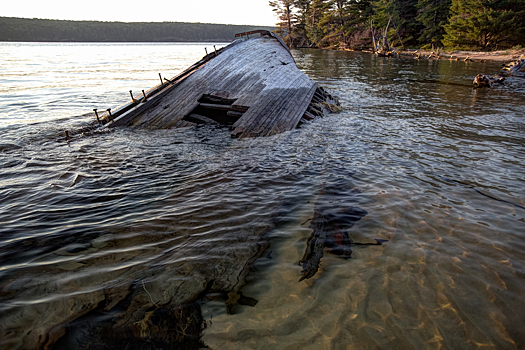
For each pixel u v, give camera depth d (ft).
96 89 55.67
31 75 74.59
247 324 8.92
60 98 46.47
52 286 10.20
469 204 15.70
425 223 14.05
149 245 12.48
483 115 35.37
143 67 101.60
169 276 10.75
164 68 98.43
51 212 15.07
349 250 12.21
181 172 20.03
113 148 24.66
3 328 8.59
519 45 126.93
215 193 17.06
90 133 28.55
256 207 15.53
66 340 8.30
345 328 8.79
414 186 17.78
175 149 24.53
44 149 24.18
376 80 68.39
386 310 9.39
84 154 23.18
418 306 9.53
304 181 18.63
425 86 59.11
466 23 132.98
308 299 9.83
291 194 16.94
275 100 33.73
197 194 16.97
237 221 14.26
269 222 14.20
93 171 20.06
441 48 144.77
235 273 10.94
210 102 35.04
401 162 21.47
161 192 17.22
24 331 8.53
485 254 11.91
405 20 192.44
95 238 12.95
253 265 11.36
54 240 12.79
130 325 8.79
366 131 29.19
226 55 42.29
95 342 8.27
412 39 191.83
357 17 227.81
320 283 10.50
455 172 19.66
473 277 10.72
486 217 14.48
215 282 10.50
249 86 35.86
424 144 25.22
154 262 11.47
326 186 17.88
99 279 10.57
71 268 11.10
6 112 36.42
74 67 98.84
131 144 25.66
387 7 183.11
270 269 11.16
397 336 8.54
